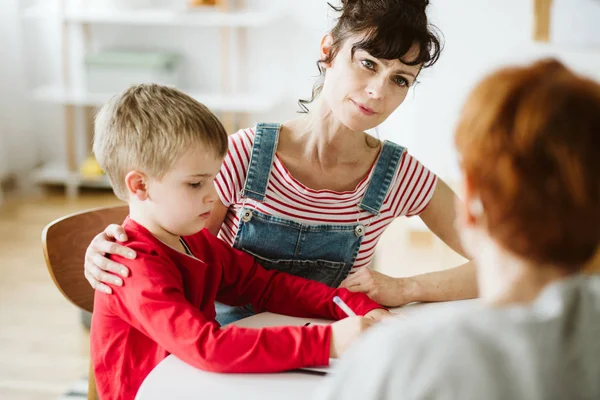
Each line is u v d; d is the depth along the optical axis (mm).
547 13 3035
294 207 1433
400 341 641
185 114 1158
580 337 617
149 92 1192
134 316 1137
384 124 3410
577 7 2998
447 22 3350
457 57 3357
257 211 1436
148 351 1169
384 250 3229
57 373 2410
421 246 3324
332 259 1463
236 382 1055
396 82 1320
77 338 2629
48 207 3871
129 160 1164
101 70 3750
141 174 1168
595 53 2932
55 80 4117
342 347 1079
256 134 1432
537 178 637
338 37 1312
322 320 1303
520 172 641
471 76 3340
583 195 624
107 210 1537
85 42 4027
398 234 3383
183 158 1150
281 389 1038
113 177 1208
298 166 1430
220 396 1020
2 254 3305
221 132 1192
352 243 1458
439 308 1356
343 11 1312
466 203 700
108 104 1215
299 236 1431
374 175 1445
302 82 3979
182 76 4020
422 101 3318
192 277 1227
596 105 638
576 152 625
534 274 670
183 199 1178
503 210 650
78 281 1481
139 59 3715
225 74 3912
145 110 1161
